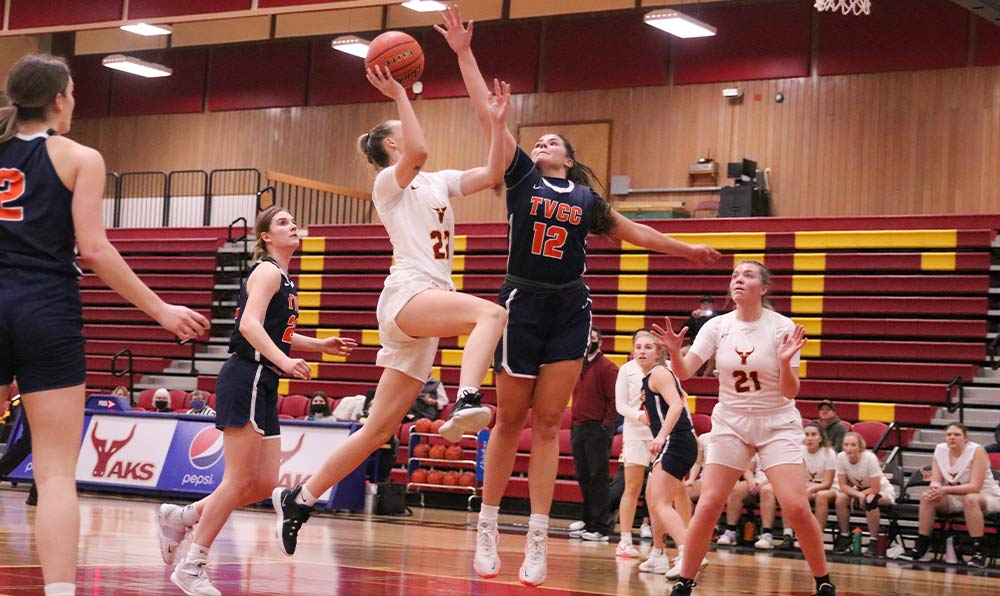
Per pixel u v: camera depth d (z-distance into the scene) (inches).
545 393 198.1
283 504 197.3
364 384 657.6
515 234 196.4
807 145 687.1
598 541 412.5
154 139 892.6
